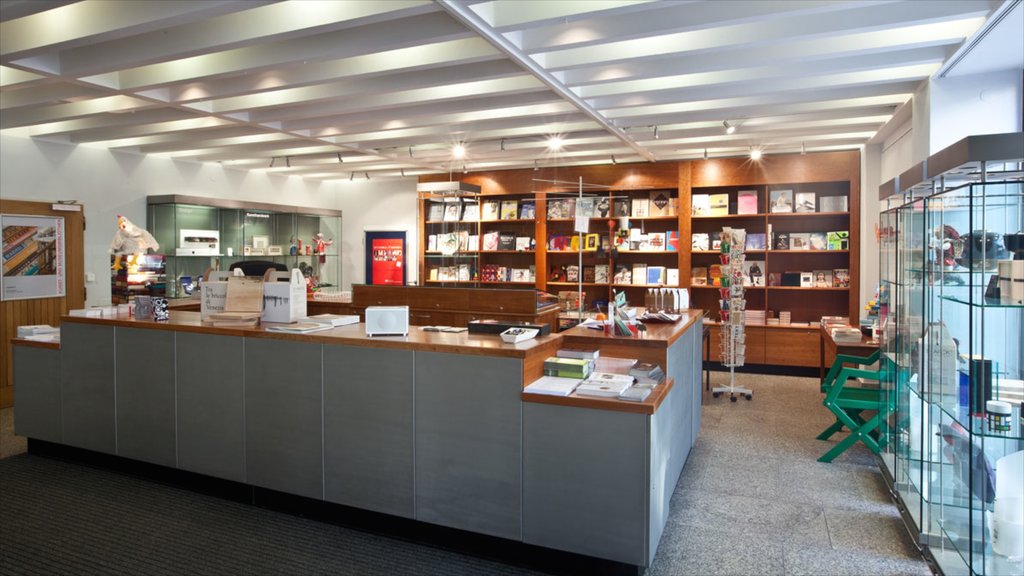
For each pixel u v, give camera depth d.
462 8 3.49
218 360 3.97
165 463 4.23
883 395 4.61
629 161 9.10
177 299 7.79
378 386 3.47
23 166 6.78
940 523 3.18
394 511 3.47
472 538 3.31
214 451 4.02
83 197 7.38
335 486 3.63
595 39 4.05
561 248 9.71
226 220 8.77
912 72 4.96
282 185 10.31
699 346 5.52
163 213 8.00
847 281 8.39
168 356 4.16
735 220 9.11
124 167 7.84
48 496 4.09
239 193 9.50
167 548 3.37
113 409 4.43
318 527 3.64
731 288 6.97
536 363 3.31
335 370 3.59
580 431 3.01
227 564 3.20
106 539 3.48
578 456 3.02
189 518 3.76
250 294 4.13
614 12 3.58
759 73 5.01
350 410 3.56
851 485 4.34
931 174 2.97
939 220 3.04
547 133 7.38
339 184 11.50
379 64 4.71
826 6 3.52
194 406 4.08
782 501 4.05
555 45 4.14
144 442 4.31
